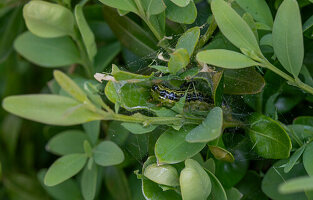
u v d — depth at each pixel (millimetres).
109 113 177
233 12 187
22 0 254
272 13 216
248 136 210
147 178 194
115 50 242
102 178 253
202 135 178
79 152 243
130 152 225
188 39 193
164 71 190
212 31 204
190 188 179
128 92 198
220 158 196
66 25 223
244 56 188
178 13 204
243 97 218
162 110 194
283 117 222
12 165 287
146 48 224
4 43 260
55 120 167
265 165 224
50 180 215
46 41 237
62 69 276
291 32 186
